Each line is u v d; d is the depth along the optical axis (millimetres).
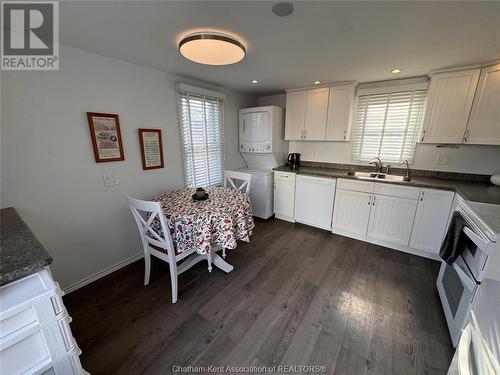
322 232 3068
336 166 3387
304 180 3121
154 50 1817
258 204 3488
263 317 1642
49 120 1667
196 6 1185
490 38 1522
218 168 3361
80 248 1955
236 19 1318
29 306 782
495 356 674
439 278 1867
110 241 2168
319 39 1581
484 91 2045
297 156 3566
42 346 846
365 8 1196
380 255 2479
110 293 1904
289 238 2895
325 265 2295
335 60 2014
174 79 2547
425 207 2301
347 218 2852
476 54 1823
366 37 1547
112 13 1251
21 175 1576
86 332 1524
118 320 1623
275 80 2768
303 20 1323
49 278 866
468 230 1353
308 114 3176
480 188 2084
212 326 1568
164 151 2561
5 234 1065
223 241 1774
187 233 1742
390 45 1680
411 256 2457
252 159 3758
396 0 1117
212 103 3068
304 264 2316
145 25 1397
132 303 1790
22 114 1539
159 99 2422
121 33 1504
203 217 1724
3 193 1514
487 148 2340
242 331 1526
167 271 2213
